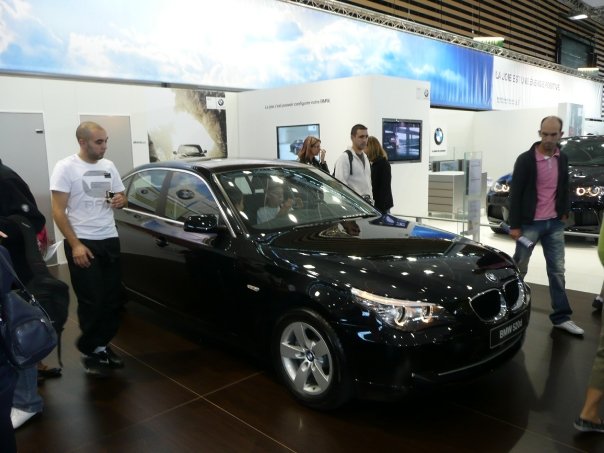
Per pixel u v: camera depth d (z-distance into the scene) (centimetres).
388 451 238
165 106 775
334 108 778
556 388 292
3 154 592
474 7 1528
